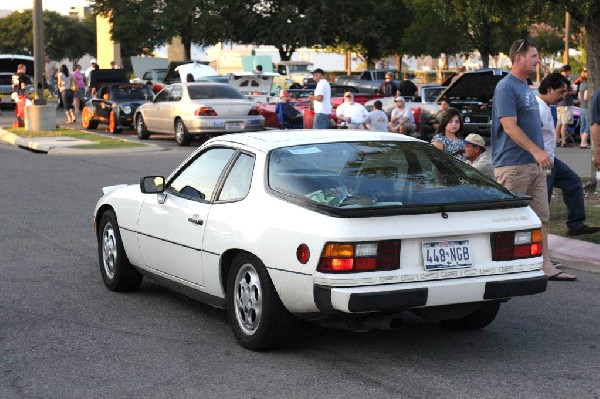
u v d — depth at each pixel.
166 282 7.97
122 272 8.70
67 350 6.93
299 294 6.29
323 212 6.19
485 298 6.42
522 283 6.51
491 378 6.21
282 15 53.00
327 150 7.12
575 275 9.61
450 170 7.10
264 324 6.62
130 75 76.38
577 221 10.91
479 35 46.34
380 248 6.12
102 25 58.66
